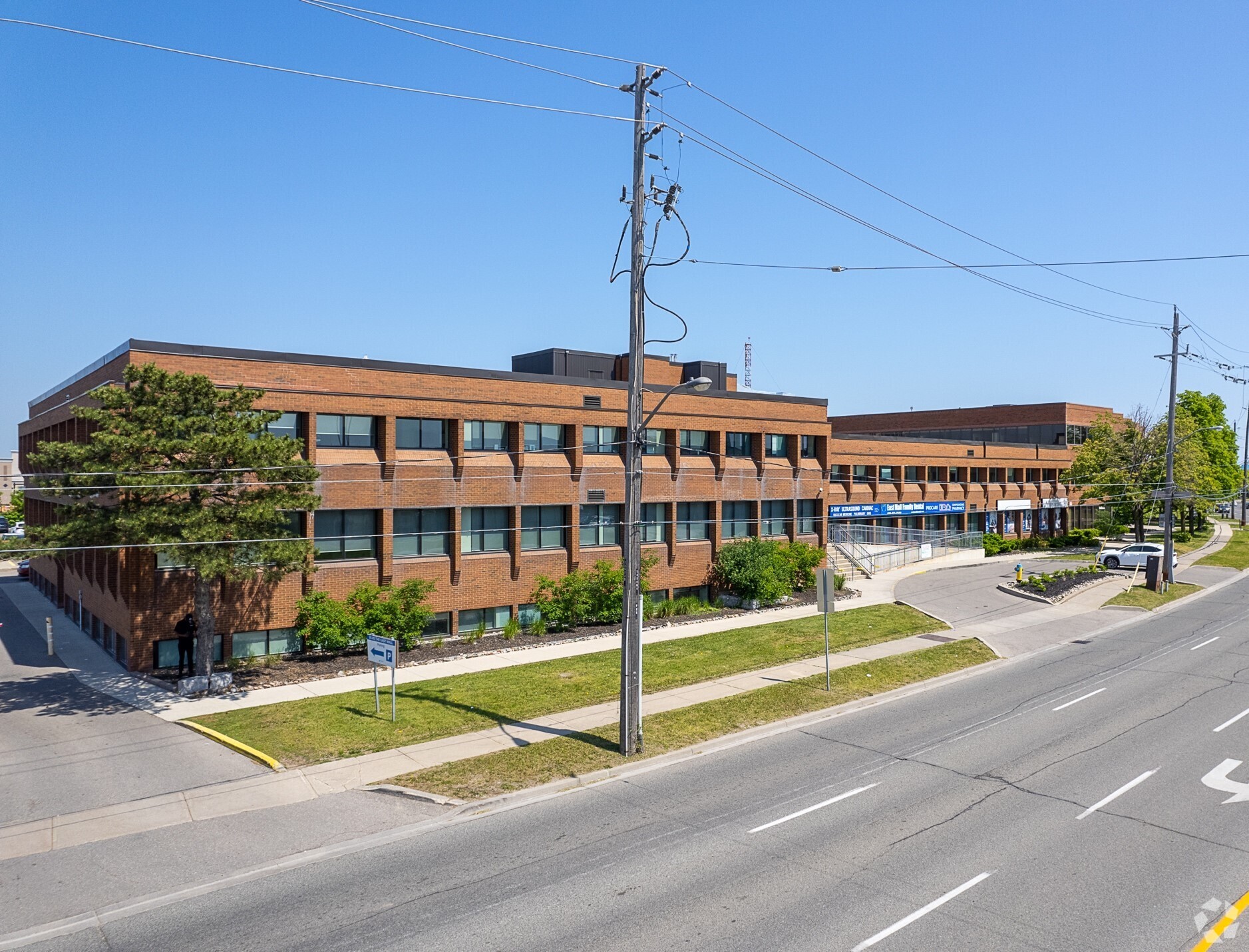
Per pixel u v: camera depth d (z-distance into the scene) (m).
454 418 27.61
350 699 20.12
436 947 9.20
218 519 20.06
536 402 29.67
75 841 12.29
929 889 10.46
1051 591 38.94
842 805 13.61
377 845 12.21
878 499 51.91
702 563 35.59
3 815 13.30
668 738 17.20
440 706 19.41
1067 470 63.62
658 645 26.84
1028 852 11.59
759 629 29.64
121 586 23.89
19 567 56.19
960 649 26.98
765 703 20.00
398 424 26.91
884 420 86.94
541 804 13.86
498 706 19.47
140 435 19.08
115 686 21.58
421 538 27.38
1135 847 11.75
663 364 39.47
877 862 11.32
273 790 14.30
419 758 15.83
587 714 18.97
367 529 26.27
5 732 17.98
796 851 11.74
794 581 38.53
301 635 23.94
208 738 17.34
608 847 11.99
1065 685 22.64
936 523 57.56
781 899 10.26
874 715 19.72
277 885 10.91
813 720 19.27
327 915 10.04
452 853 11.86
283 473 21.41
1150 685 22.42
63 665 24.70
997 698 21.31
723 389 41.53
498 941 9.30
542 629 28.50
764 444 38.44
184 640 21.59
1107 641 29.70
